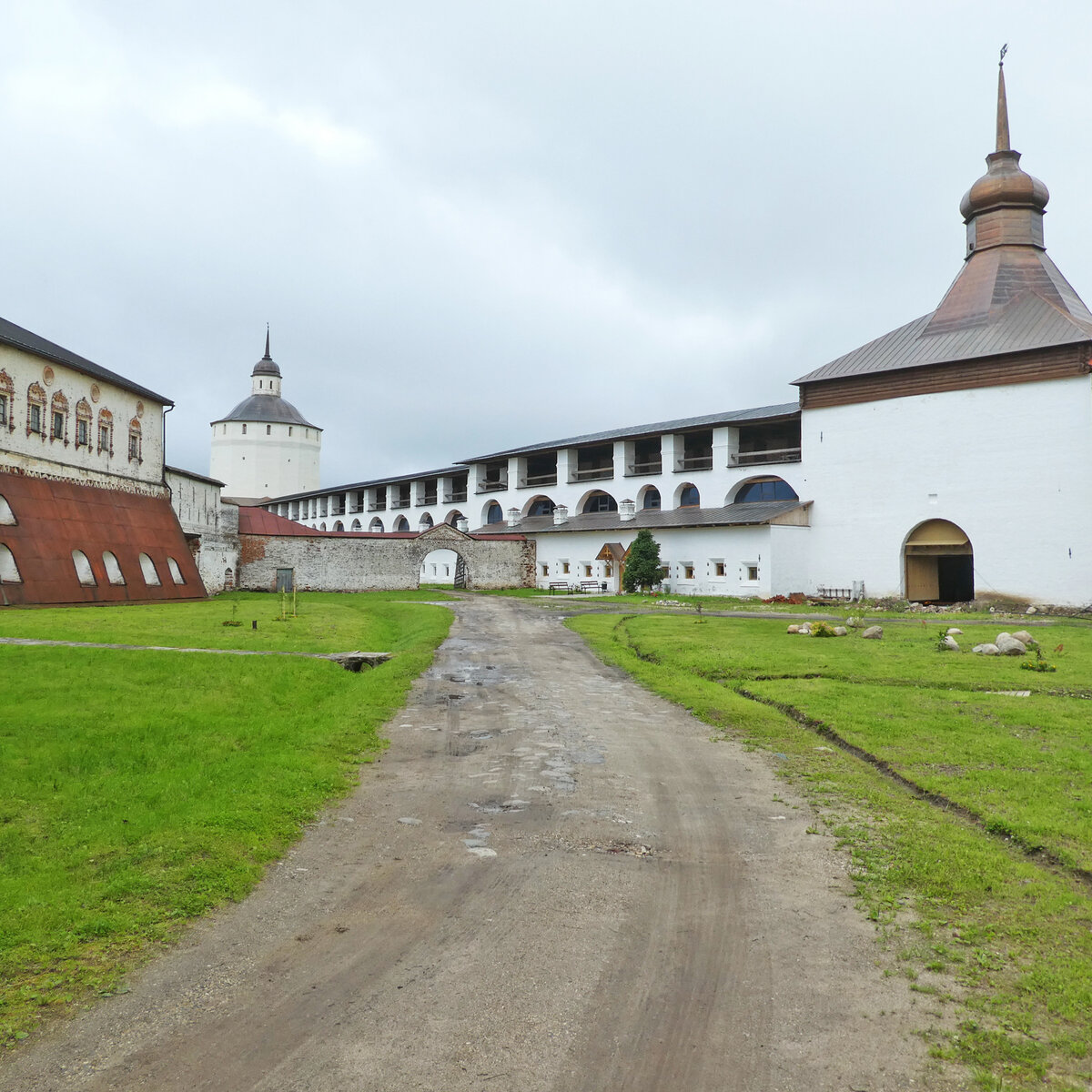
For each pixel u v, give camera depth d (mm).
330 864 7207
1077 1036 4648
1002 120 41125
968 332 38781
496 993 5105
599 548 51875
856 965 5453
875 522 40438
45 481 31062
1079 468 34250
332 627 25125
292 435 85375
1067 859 7004
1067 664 17609
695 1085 4242
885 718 12461
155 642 18234
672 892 6656
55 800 8375
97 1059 4418
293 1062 4410
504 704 14469
